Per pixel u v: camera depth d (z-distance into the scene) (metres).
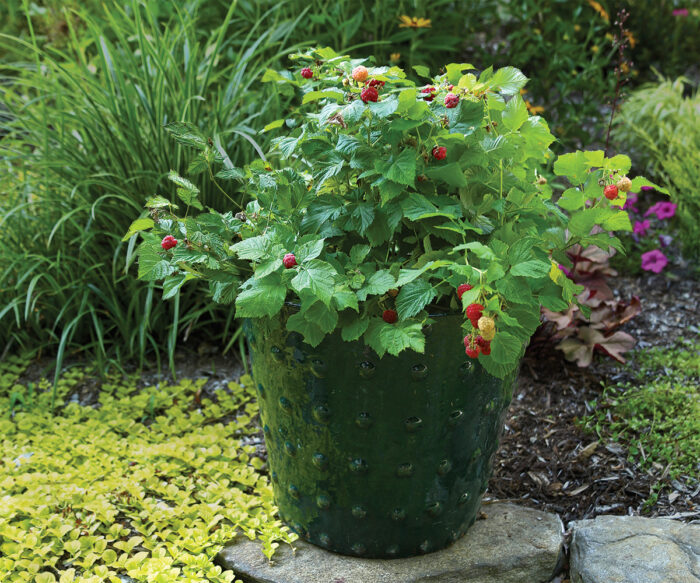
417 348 1.40
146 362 2.93
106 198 2.78
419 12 4.07
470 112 1.51
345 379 1.63
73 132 2.98
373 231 1.59
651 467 2.25
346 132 1.64
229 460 2.30
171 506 2.09
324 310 1.48
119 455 2.30
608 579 1.74
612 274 2.77
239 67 2.96
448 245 1.65
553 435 2.44
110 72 2.73
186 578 1.74
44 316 2.93
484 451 1.83
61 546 1.88
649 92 4.21
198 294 2.91
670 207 3.45
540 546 1.90
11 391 2.68
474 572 1.83
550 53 4.25
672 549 1.80
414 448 1.70
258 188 1.73
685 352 2.81
